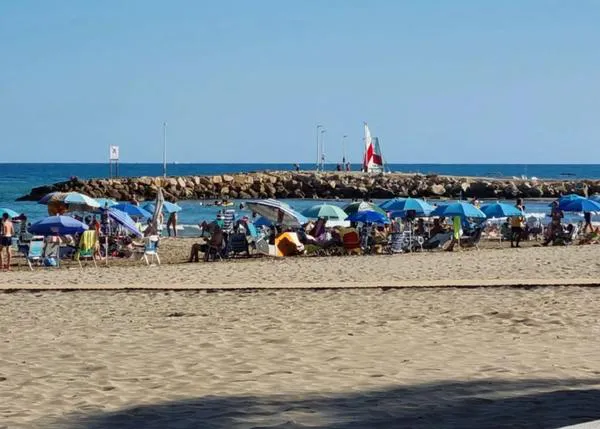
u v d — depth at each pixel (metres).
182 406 13.39
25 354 18.77
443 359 17.42
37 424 12.33
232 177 159.88
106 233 54.47
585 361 16.98
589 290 28.78
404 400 13.41
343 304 26.83
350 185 157.75
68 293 30.61
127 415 12.85
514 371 15.91
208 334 21.38
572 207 59.69
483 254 47.78
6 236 45.72
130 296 29.56
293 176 163.00
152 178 155.75
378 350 18.69
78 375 16.23
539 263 40.34
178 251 57.03
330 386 14.73
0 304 28.19
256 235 56.38
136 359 17.91
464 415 12.20
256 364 17.11
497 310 24.80
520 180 164.62
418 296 28.25
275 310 25.78
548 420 11.67
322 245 52.12
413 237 56.41
